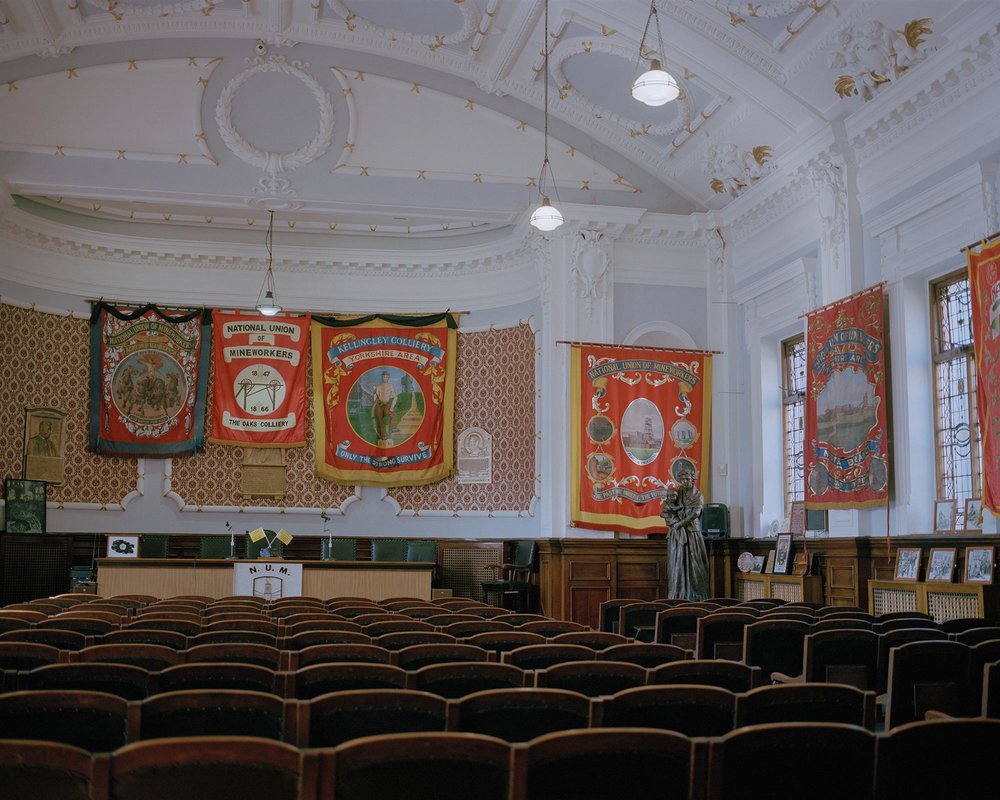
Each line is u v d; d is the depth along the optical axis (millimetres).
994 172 11094
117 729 3662
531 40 15109
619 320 16797
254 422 18828
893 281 12734
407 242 19359
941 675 5535
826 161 13680
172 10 14906
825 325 13672
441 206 16469
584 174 16797
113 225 18547
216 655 5441
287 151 16047
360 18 15258
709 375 16703
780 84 13664
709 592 14711
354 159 16219
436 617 8094
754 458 16156
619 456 16234
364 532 18781
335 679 4586
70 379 18125
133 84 15508
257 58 15648
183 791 2791
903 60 11992
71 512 17828
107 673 4441
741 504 16469
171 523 18422
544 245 16766
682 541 14461
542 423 17172
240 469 18797
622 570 15891
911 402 12352
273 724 3750
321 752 2812
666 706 3939
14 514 16234
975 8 10750
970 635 6562
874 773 3143
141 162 15672
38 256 17969
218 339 18953
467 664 4664
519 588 16172
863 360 12906
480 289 19125
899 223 12578
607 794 2986
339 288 19453
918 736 3139
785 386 16094
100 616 7898
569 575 15703
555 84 15883
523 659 5609
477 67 15992
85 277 18531
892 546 12281
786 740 3100
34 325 17812
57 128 15375
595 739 2982
